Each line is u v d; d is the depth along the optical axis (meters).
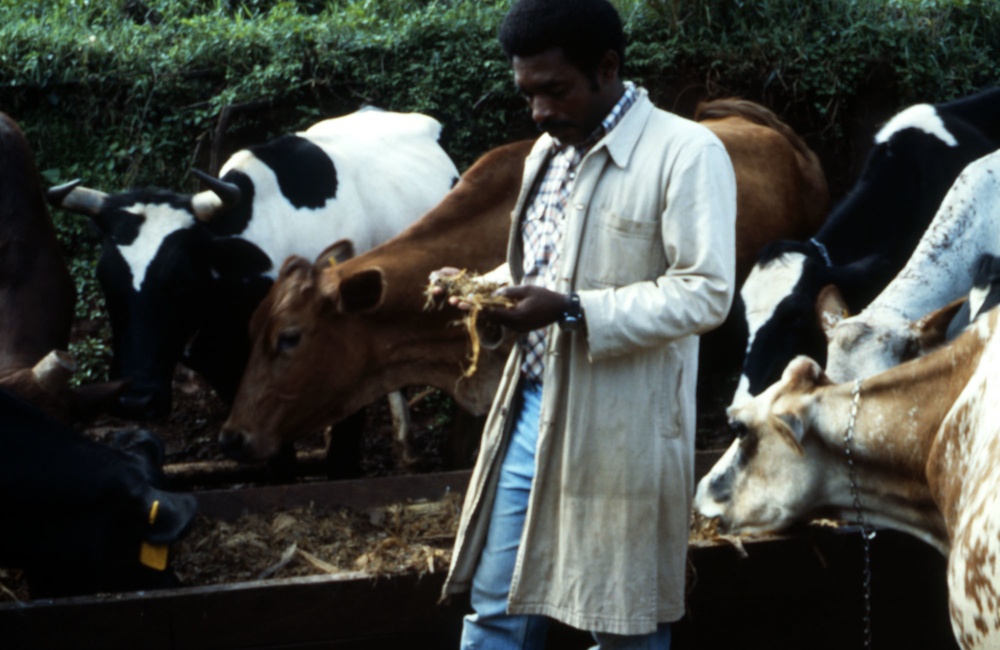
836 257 5.28
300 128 7.32
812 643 3.64
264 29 7.47
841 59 7.75
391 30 7.63
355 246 5.71
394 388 4.78
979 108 5.89
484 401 4.73
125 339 5.20
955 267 4.47
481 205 4.80
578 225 2.79
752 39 7.77
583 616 2.85
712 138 2.78
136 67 7.25
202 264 5.31
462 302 2.74
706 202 2.72
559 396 2.84
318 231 5.60
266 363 4.65
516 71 2.75
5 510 3.35
